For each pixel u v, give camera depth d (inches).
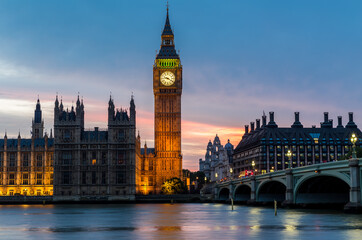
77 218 4480.8
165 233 2974.9
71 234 2970.0
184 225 3548.2
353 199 3988.7
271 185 6397.6
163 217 4522.6
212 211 5561.0
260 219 3983.8
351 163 3981.3
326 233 2859.3
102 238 2741.1
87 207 7406.5
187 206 7485.2
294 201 5191.9
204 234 2886.3
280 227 3257.9
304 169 4877.0
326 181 5007.4
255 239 2618.1
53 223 3885.3
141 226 3506.4
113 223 3821.4
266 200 6648.6
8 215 5078.7
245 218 4146.2
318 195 5221.5
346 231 2950.3
